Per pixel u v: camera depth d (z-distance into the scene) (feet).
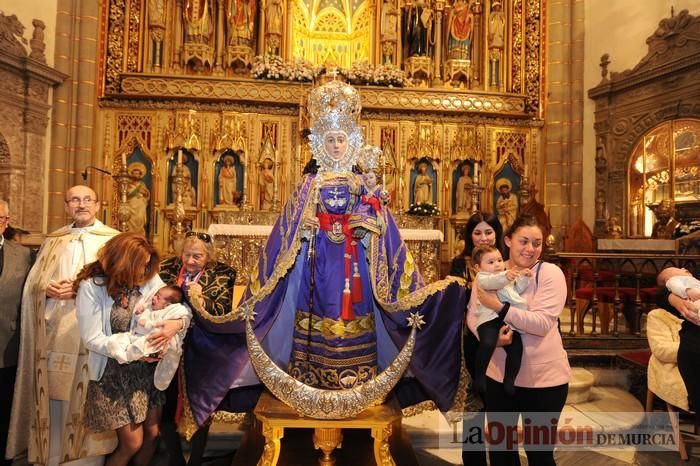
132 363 9.71
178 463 11.60
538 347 9.12
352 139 9.92
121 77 31.91
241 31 32.96
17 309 11.96
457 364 10.04
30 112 28.55
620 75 30.40
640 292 20.48
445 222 33.27
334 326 9.52
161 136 32.09
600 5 32.24
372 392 9.02
